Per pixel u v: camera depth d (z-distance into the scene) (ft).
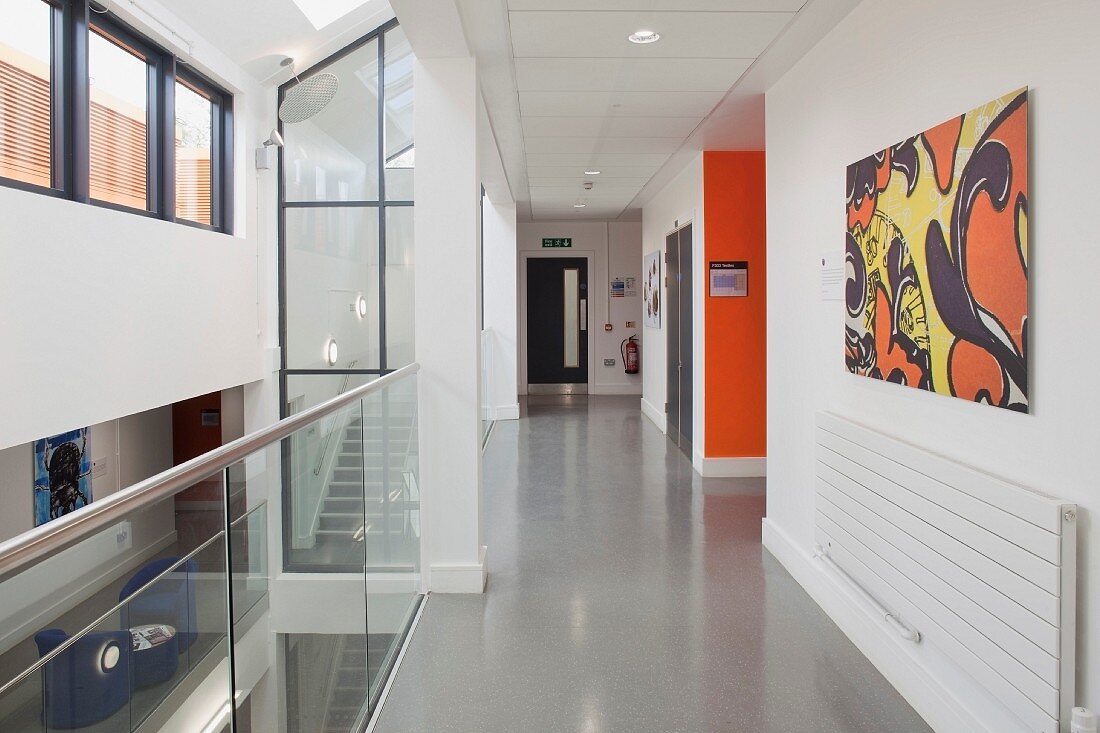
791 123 13.65
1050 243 6.44
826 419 11.40
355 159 27.30
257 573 5.82
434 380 12.83
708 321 21.85
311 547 7.20
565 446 27.27
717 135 19.29
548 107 16.40
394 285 27.48
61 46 16.11
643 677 9.80
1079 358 6.13
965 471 7.45
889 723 8.61
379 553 9.96
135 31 18.53
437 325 12.79
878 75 9.95
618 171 24.91
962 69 7.87
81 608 3.48
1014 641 6.66
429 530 12.99
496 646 10.80
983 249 7.32
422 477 12.92
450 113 12.64
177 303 19.38
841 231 11.30
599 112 16.84
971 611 7.35
